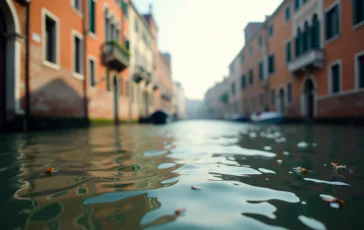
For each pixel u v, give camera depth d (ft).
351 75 36.68
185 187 5.45
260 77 76.38
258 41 71.97
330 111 42.34
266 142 15.52
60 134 23.39
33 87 26.63
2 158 9.51
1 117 23.86
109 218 3.80
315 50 44.01
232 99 116.57
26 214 3.96
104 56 48.14
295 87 56.13
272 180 6.02
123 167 7.68
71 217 3.84
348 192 5.03
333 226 3.52
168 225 3.55
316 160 8.67
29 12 26.03
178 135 23.13
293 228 3.46
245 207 4.25
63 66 33.04
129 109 65.41
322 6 43.88
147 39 90.63
